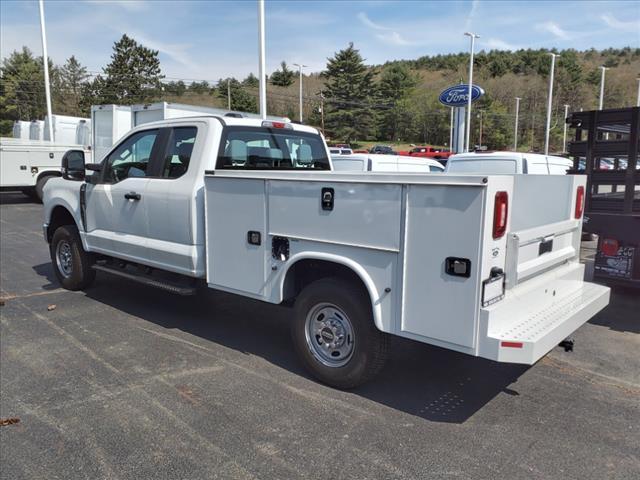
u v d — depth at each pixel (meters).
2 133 78.94
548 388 4.13
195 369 4.45
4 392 4.01
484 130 88.06
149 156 5.46
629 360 4.70
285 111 100.19
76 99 83.56
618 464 3.11
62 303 6.39
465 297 3.19
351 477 2.97
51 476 2.98
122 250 5.79
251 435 3.41
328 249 3.83
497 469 3.04
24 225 13.02
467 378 4.30
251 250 4.38
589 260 6.96
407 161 10.25
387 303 3.55
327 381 4.08
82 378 4.26
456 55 163.38
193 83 111.31
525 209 3.56
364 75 85.12
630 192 5.49
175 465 3.09
